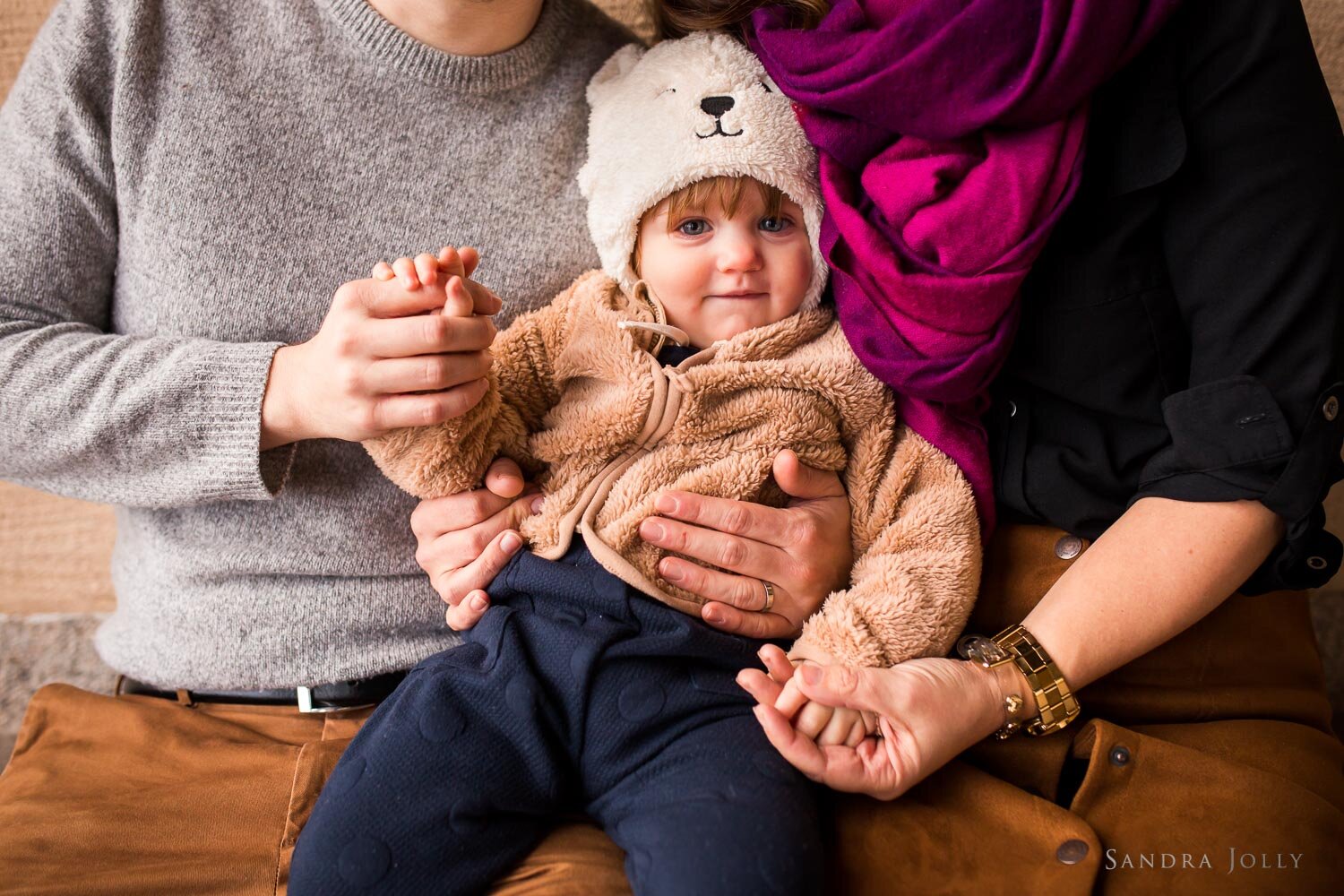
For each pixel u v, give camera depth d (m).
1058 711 0.92
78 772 1.04
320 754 1.01
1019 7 0.90
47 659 1.55
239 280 1.02
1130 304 0.96
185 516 1.06
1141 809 0.92
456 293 0.88
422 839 0.87
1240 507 0.91
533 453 1.05
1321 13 1.35
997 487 1.03
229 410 0.94
